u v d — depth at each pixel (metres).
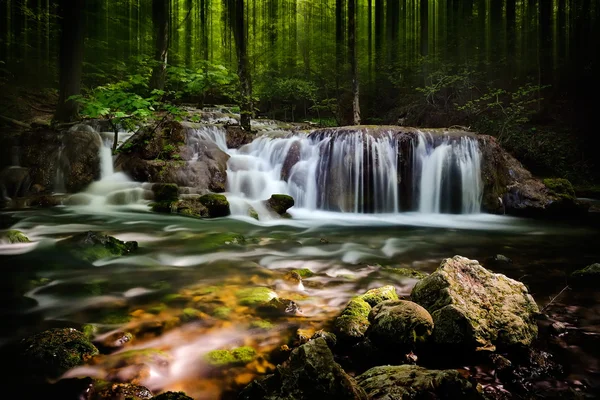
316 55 21.62
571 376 2.78
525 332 3.15
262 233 7.42
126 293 4.02
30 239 6.04
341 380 2.11
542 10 17.58
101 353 2.86
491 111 16.28
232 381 2.59
